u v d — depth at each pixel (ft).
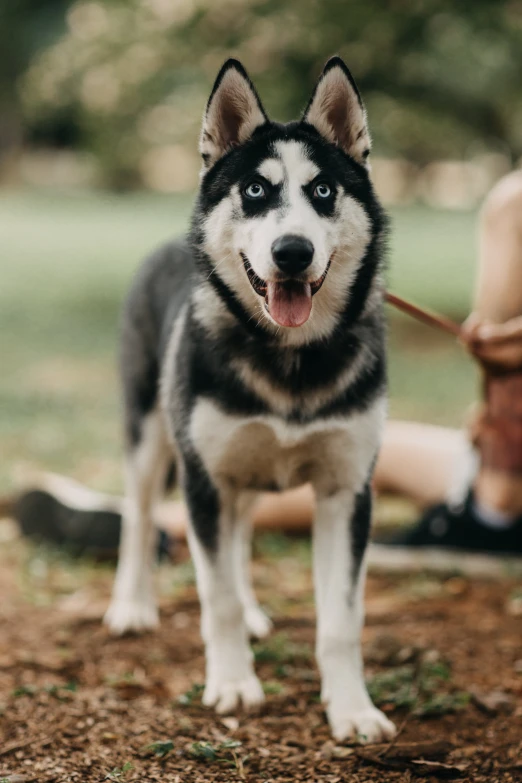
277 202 9.75
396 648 11.29
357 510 10.03
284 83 33.86
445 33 34.17
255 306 9.98
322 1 31.91
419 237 74.38
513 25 33.76
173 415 10.77
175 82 37.83
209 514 10.24
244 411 9.93
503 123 40.91
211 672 10.27
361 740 9.21
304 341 9.83
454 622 12.57
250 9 33.71
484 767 8.85
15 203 104.63
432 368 30.22
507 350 13.29
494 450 14.24
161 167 133.39
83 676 10.96
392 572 14.73
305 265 9.25
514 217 13.56
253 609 12.52
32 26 53.11
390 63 34.37
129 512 12.75
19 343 33.96
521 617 12.67
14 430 22.86
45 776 8.53
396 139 68.74
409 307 12.83
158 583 14.21
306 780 8.61
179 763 8.84
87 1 46.16
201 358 10.18
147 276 13.25
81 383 28.35
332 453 10.00
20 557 15.17
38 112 57.98
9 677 10.73
